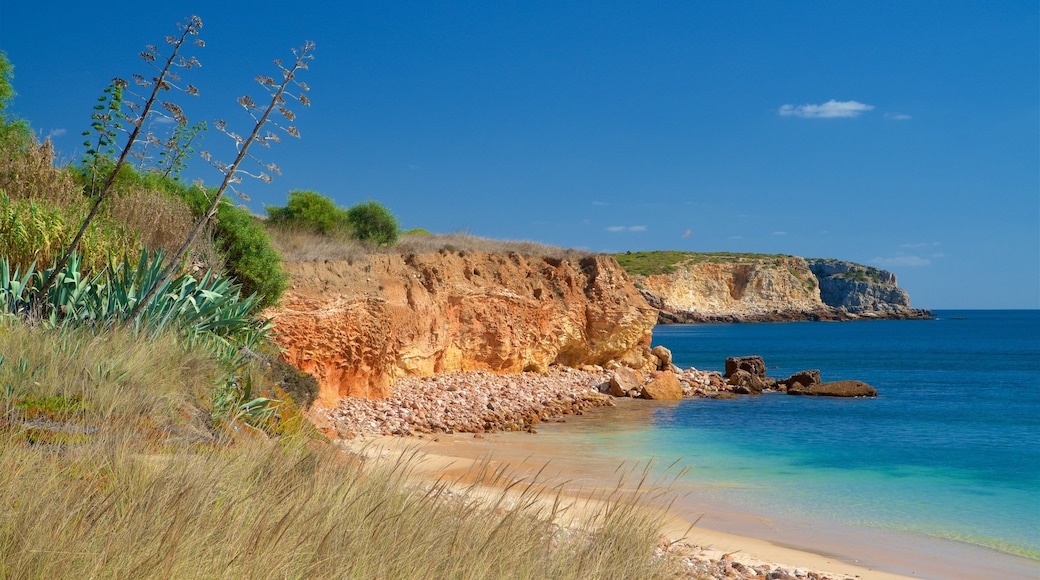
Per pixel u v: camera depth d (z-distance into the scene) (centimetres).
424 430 2197
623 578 536
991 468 2025
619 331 4019
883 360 6844
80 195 1334
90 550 376
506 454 1889
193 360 841
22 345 724
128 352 771
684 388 3697
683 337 11056
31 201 1129
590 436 2306
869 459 2133
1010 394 4056
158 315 966
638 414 2916
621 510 646
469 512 583
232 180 949
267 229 2820
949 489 1747
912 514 1490
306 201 3234
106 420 600
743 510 1479
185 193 1723
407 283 2995
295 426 918
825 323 17150
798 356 7269
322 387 2317
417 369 2973
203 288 1130
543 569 518
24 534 371
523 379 3400
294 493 525
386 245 3238
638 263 15950
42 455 487
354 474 618
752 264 17088
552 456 1908
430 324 3056
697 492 1623
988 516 1481
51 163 1363
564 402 2959
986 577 1096
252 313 1528
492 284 3516
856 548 1235
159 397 702
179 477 486
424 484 632
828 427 2741
